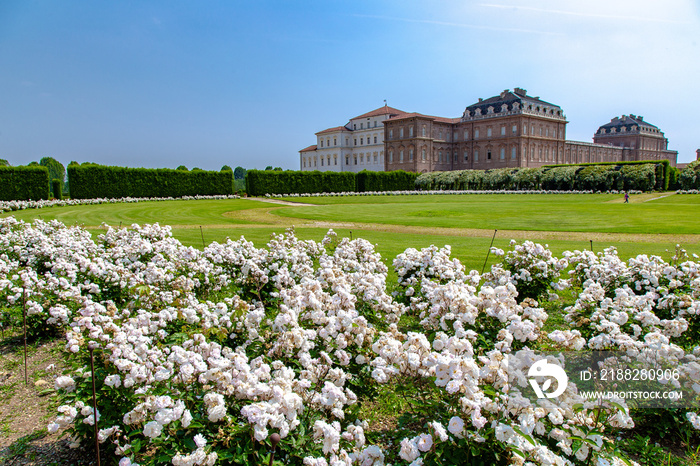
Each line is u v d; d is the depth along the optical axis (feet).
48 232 41.91
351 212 102.06
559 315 24.11
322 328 13.62
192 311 15.29
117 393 11.52
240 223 81.25
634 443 12.70
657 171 192.24
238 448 9.73
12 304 21.72
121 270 23.32
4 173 116.57
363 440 10.48
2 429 14.62
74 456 13.15
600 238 57.00
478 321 15.71
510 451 9.53
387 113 325.01
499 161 287.07
